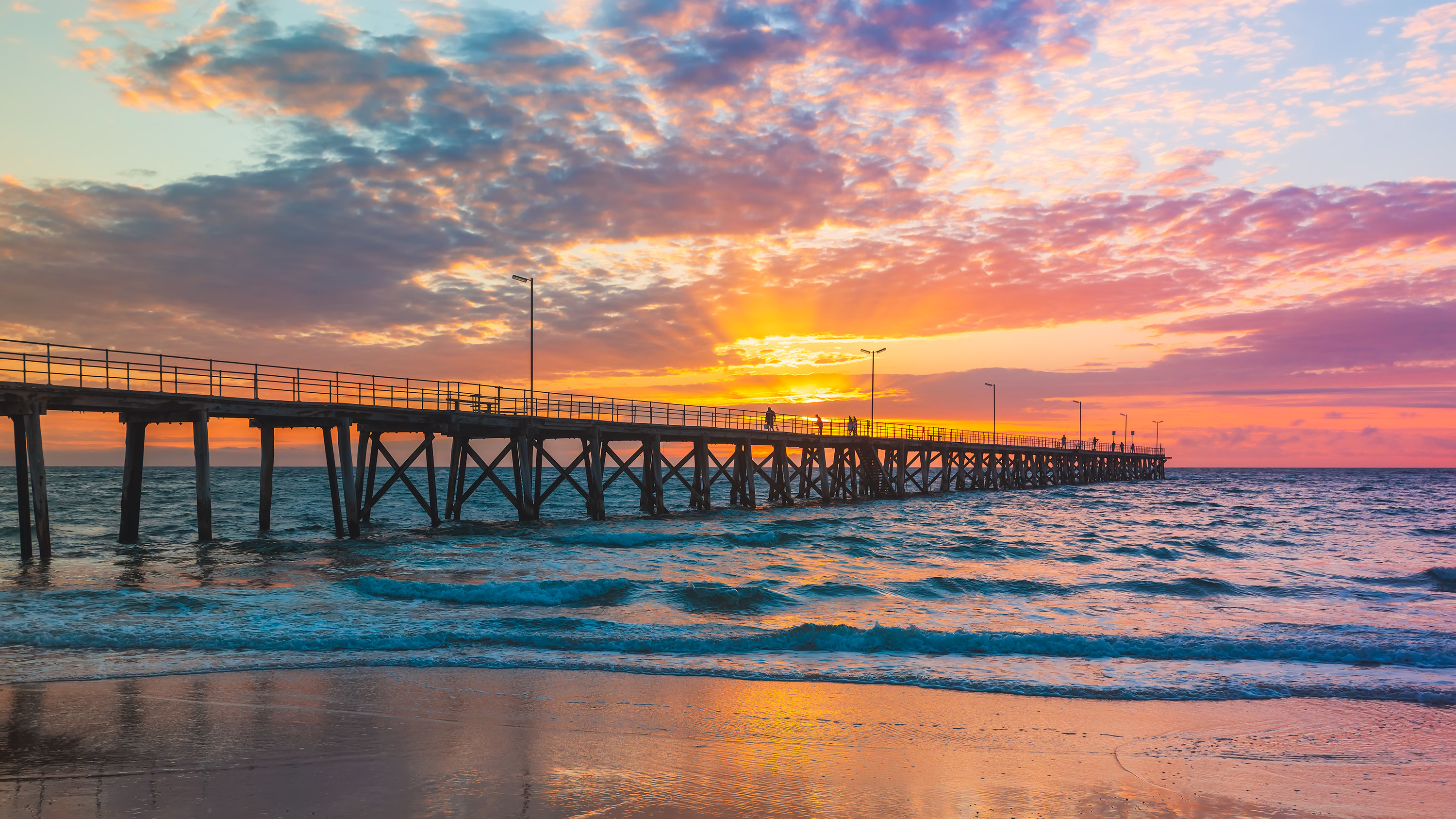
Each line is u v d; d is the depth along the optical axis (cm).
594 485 3484
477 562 2202
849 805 683
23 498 2077
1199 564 2481
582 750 802
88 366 2123
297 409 2558
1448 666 1218
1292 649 1273
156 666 1094
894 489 5862
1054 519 4278
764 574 2083
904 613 1586
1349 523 4297
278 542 2606
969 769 776
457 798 676
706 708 952
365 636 1272
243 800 664
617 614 1527
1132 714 970
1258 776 778
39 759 752
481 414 3058
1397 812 702
